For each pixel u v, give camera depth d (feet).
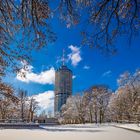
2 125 153.58
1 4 23.30
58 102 371.56
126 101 219.00
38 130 124.36
